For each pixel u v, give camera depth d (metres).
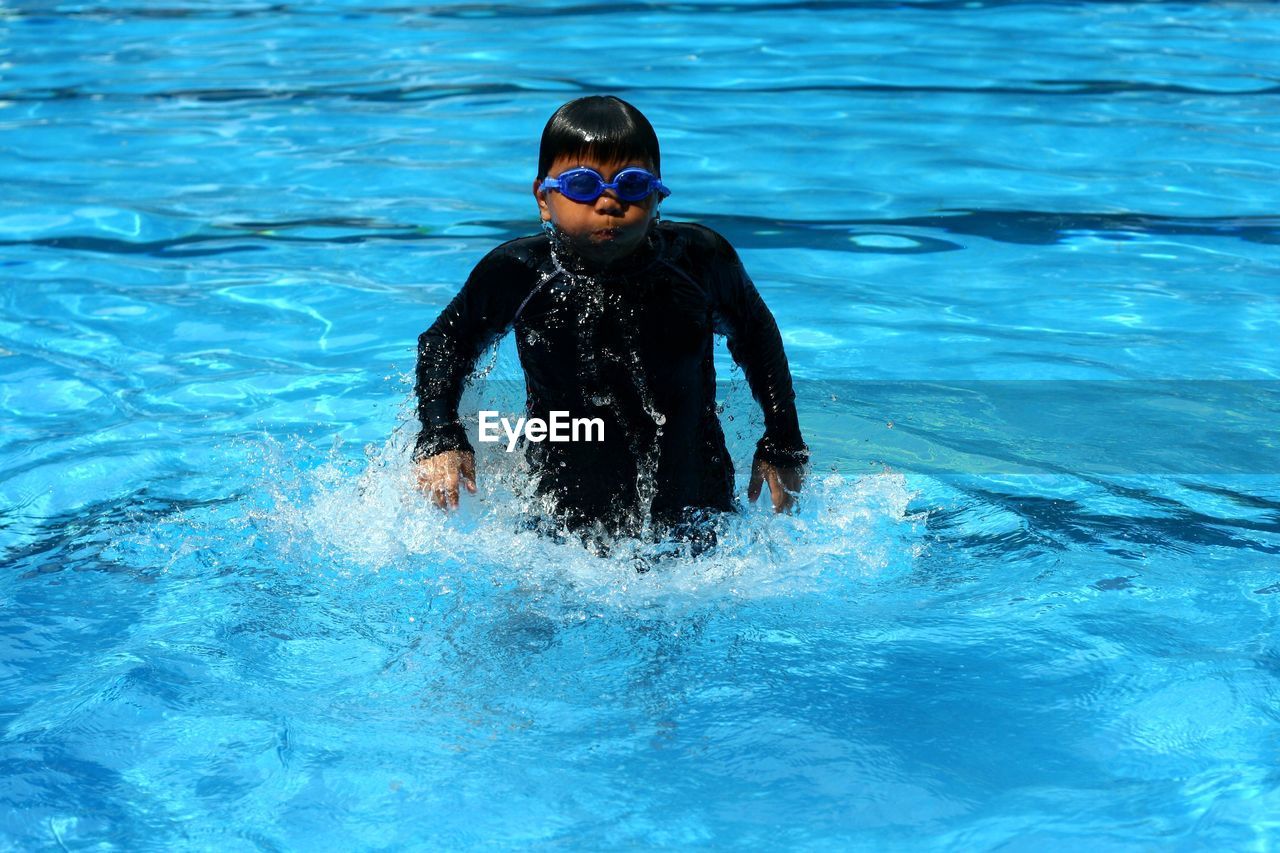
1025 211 5.81
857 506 3.11
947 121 7.23
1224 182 6.17
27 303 4.75
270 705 2.28
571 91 7.92
